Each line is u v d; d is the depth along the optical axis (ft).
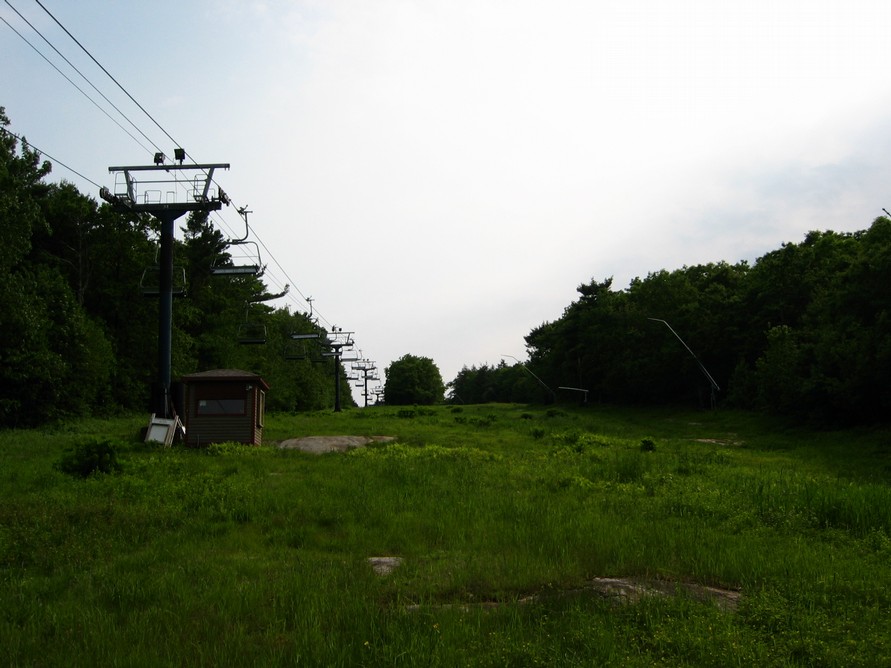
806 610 23.39
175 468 58.39
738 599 25.27
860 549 34.86
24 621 22.67
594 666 18.25
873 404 125.70
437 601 24.71
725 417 179.01
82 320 133.69
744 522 40.81
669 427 164.76
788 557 31.14
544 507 42.78
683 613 22.20
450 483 52.75
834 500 43.83
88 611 23.06
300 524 38.29
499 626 21.33
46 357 115.96
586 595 24.17
